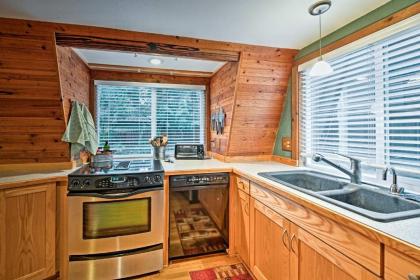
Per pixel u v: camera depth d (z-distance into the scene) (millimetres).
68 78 2141
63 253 1885
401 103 1460
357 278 945
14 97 1927
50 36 1773
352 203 1480
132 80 3070
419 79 1349
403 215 976
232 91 2484
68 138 2146
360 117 1739
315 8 1558
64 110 2078
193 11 1613
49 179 1817
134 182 1947
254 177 1829
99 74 2955
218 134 2994
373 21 1571
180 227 2178
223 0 1481
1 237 1604
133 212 1947
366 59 1675
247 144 2732
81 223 1829
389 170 1425
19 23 1697
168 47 2055
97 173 1909
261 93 2463
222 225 2293
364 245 918
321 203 1158
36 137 2137
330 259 1086
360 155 1751
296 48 2268
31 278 1733
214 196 2268
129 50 2012
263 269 1729
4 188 1606
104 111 3041
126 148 3123
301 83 2342
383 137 1576
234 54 2229
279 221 1512
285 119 2566
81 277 1836
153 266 2004
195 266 2113
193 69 3008
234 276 1966
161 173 2045
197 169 2193
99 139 3020
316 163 2191
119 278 1910
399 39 1447
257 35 1979
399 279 787
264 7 1557
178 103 3324
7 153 2152
